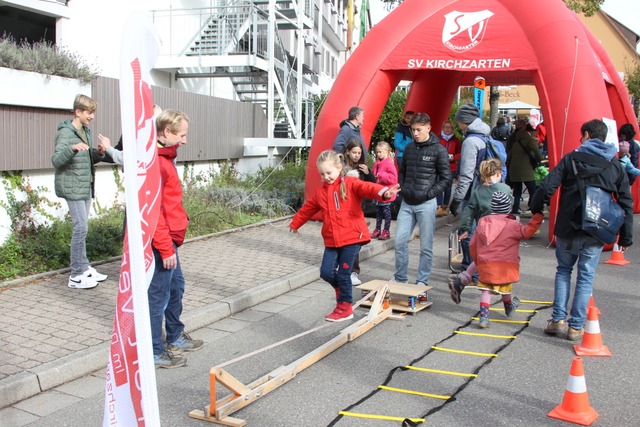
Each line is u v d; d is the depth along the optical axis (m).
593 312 5.05
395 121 20.12
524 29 9.77
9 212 7.77
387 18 10.88
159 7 14.10
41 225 7.98
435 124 14.48
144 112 2.82
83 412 4.02
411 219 6.67
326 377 4.58
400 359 4.95
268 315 6.18
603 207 5.09
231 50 14.90
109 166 9.91
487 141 7.16
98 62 12.27
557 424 3.79
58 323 5.37
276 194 12.45
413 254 9.29
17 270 6.86
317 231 10.41
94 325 5.34
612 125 8.96
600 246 5.25
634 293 7.01
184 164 12.30
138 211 2.57
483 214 6.13
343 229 5.42
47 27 12.85
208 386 4.44
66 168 6.27
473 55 9.95
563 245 5.37
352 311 5.62
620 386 4.38
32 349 4.76
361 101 10.53
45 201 8.30
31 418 3.92
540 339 5.44
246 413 3.99
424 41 10.33
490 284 5.74
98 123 9.45
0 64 7.55
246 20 15.62
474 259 6.00
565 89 9.14
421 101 14.15
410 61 10.35
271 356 5.05
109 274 7.09
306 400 4.18
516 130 11.41
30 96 7.81
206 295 6.41
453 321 5.99
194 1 15.55
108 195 9.94
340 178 5.48
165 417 3.95
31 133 7.99
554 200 9.65
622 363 4.83
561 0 10.02
